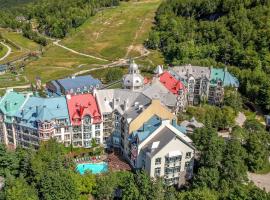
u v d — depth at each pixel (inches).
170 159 5452.8
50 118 6181.1
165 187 5339.6
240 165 5516.7
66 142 6456.7
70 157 6038.4
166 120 5728.3
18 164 5728.3
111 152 6501.0
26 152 5821.9
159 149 5418.3
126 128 6107.3
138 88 7544.3
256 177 6136.8
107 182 5226.4
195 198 4776.1
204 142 5753.0
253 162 6215.6
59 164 5462.6
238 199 4822.8
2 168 5753.0
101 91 6722.4
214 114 7578.7
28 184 5423.2
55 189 4977.9
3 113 6565.0
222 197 5014.8
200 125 6968.5
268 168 6368.1
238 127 6993.1
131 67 7696.9
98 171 5816.9
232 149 5733.3
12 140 6722.4
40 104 6441.9
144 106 6225.4
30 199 4928.6
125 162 6166.3
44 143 5979.3
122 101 6619.1
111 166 6023.6
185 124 6988.2
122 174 5492.1
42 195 5093.5
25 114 6407.5
